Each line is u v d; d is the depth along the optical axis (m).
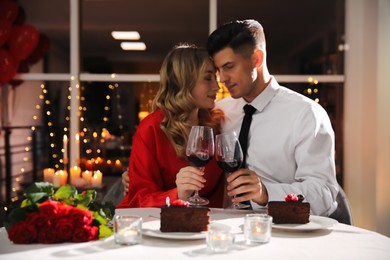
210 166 2.14
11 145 3.90
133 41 3.92
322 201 1.90
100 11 3.92
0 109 3.86
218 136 1.71
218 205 2.22
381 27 3.58
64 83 3.87
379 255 1.23
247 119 2.25
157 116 2.20
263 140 2.21
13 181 3.91
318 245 1.32
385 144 3.64
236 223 1.56
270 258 1.19
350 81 3.75
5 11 3.55
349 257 1.21
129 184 2.13
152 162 2.13
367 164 3.67
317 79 3.84
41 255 1.21
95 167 3.92
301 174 2.07
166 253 1.23
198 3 3.89
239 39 2.07
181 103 2.13
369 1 3.61
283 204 1.50
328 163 2.05
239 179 1.70
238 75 2.11
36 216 1.32
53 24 3.84
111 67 3.92
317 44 3.86
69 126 3.89
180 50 2.18
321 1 3.86
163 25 3.91
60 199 1.42
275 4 3.87
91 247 1.28
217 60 2.12
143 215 1.68
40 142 3.90
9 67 3.55
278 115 2.19
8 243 1.32
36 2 3.84
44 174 3.71
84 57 3.92
